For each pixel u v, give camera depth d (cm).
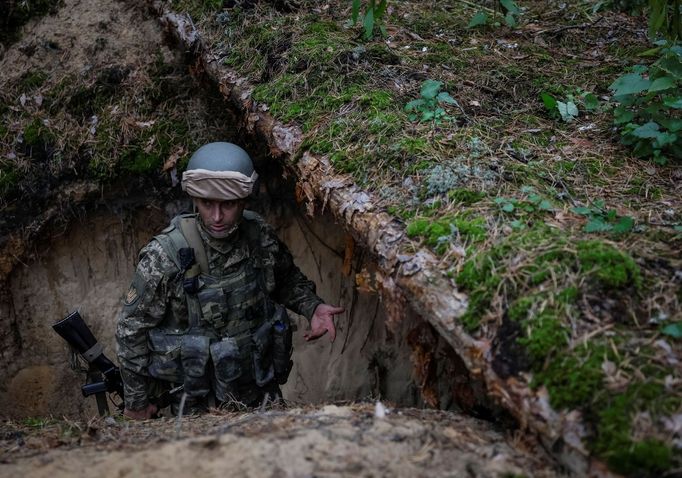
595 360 200
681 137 317
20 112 458
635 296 219
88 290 471
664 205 277
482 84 370
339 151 320
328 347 478
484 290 230
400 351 426
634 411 187
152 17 497
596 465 184
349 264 362
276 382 345
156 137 452
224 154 300
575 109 348
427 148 307
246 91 379
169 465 204
